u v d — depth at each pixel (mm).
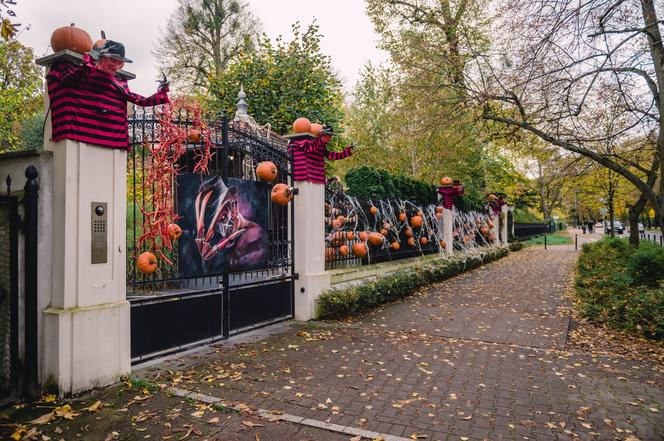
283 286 7141
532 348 5727
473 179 20750
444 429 3455
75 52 3963
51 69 4035
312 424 3510
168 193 5730
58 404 3811
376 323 7133
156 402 3930
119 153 4410
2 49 9164
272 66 13648
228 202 6047
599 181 17656
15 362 3879
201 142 6445
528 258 19031
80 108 4027
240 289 6312
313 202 7457
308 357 5305
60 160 3988
